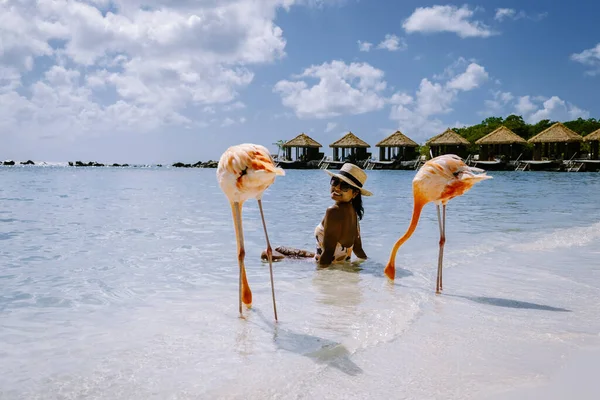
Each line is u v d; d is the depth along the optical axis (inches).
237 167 145.6
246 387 103.7
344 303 170.6
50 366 115.6
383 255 270.2
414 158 2723.9
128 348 126.6
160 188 1018.7
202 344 129.0
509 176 1800.0
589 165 2283.5
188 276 216.7
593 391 104.2
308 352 123.2
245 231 364.2
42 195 765.9
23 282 204.2
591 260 250.1
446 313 158.9
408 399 99.7
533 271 225.1
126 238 328.2
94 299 177.6
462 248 288.7
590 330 143.5
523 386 106.3
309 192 897.5
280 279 211.0
